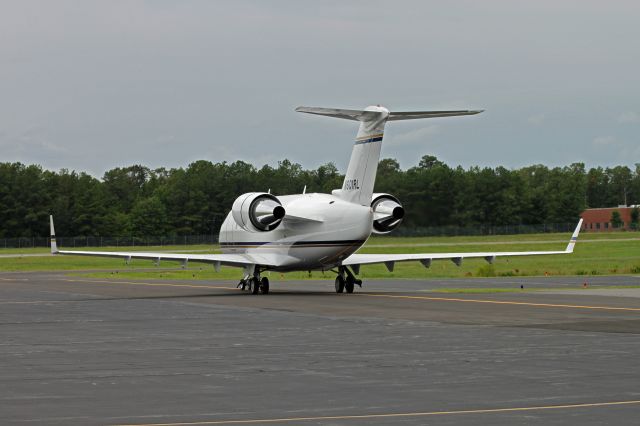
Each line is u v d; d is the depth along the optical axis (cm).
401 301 4962
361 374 2361
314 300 5153
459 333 3303
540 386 2155
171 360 2655
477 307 4444
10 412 1884
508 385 2173
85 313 4428
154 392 2114
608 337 3141
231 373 2395
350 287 5962
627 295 5231
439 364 2525
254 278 5894
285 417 1822
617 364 2502
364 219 5388
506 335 3222
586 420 1770
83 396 2066
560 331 3338
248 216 5700
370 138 5431
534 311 4175
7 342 3150
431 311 4259
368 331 3412
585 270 9244
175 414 1859
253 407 1927
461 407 1909
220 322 3853
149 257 5666
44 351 2888
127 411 1892
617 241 16588
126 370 2461
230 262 5756
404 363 2552
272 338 3216
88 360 2669
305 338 3203
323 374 2366
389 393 2080
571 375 2316
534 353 2734
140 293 6206
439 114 5181
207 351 2862
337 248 5550
